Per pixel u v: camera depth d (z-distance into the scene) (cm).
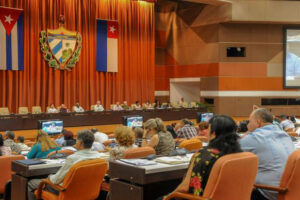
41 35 1805
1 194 552
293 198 343
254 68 2233
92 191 436
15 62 1727
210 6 2206
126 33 2116
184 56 2373
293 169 336
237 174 303
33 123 1502
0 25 1684
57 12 1856
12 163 485
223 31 2198
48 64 1841
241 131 730
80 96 1956
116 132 533
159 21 2445
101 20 2003
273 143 378
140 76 2194
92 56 1994
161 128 622
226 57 2206
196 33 2302
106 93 2058
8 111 1616
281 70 2264
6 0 1711
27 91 1784
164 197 347
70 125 1603
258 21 2145
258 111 407
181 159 399
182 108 1981
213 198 296
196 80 2319
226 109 2209
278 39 2250
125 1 2105
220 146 312
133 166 373
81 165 411
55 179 422
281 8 2147
